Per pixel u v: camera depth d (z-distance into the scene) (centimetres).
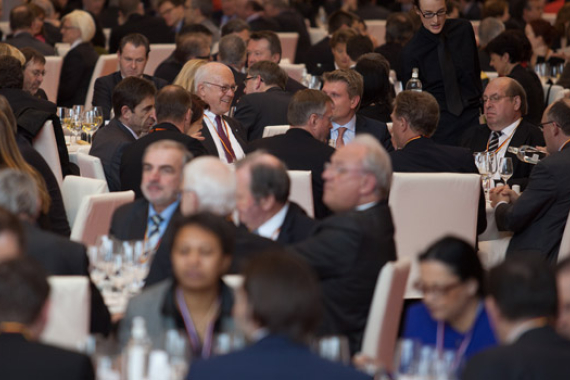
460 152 1182
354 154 813
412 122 1177
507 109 1362
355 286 795
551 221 1135
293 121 1172
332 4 3172
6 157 983
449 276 710
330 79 1377
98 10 2962
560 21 2331
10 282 557
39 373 551
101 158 1274
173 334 605
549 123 1199
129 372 600
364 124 1402
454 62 1644
